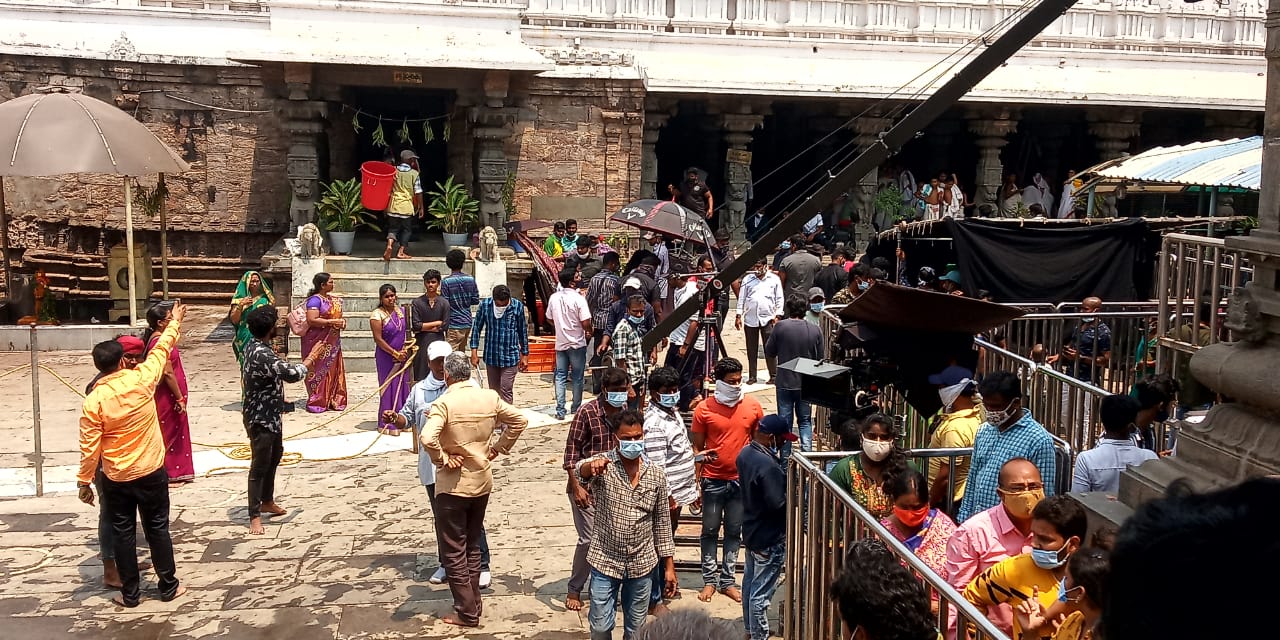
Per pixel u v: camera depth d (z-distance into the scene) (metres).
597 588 6.59
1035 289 12.98
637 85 20.75
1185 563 1.28
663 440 7.56
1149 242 13.59
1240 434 4.81
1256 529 1.27
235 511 9.80
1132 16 24.78
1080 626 4.02
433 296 12.97
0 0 20.03
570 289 13.09
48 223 20.34
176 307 10.05
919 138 24.59
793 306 11.10
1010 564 4.73
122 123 15.77
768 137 24.77
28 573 8.34
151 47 20.55
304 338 13.45
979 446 6.26
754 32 23.30
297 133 18.44
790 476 6.14
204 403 13.71
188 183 21.12
